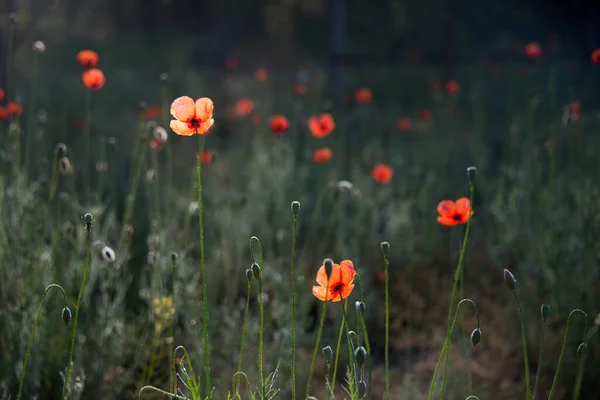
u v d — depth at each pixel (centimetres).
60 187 520
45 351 324
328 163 648
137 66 1716
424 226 526
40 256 335
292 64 1589
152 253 358
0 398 311
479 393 366
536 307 421
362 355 217
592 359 368
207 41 2380
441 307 468
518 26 2211
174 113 234
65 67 1645
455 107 964
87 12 2400
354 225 500
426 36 2261
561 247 429
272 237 521
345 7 1023
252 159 639
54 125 844
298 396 363
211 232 473
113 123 970
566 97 1076
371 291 470
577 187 459
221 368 364
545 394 369
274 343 363
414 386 361
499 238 498
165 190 537
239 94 1234
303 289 442
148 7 2538
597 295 395
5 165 404
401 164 712
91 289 339
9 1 597
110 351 335
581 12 2100
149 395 331
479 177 602
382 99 1253
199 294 405
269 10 2609
